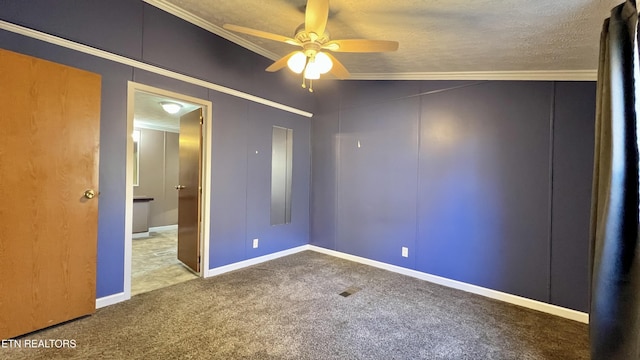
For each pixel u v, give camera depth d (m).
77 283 2.23
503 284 2.84
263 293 2.85
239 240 3.56
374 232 3.78
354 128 3.99
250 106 3.63
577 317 2.48
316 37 1.94
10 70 1.88
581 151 2.48
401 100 3.54
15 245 1.93
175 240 5.18
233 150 3.46
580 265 2.48
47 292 2.08
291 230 4.25
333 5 2.09
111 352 1.87
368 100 3.84
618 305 1.46
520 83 2.76
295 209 4.30
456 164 3.12
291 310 2.51
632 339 1.41
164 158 6.38
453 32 2.27
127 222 2.59
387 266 3.64
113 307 2.47
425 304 2.69
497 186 2.88
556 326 2.36
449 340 2.11
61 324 2.16
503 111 2.84
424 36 2.41
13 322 1.94
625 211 1.44
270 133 3.89
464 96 3.07
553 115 2.60
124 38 2.53
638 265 1.41
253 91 3.64
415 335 2.17
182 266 3.62
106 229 2.47
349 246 4.04
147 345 1.95
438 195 3.25
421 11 2.06
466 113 3.06
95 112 2.28
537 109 2.67
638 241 1.41
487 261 2.93
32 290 2.01
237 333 2.13
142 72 2.65
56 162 2.09
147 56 2.67
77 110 2.18
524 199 2.74
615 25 1.48
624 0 1.62
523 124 2.74
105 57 2.42
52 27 2.16
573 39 2.10
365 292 2.94
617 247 1.46
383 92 3.70
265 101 3.79
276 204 4.05
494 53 2.50
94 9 2.36
